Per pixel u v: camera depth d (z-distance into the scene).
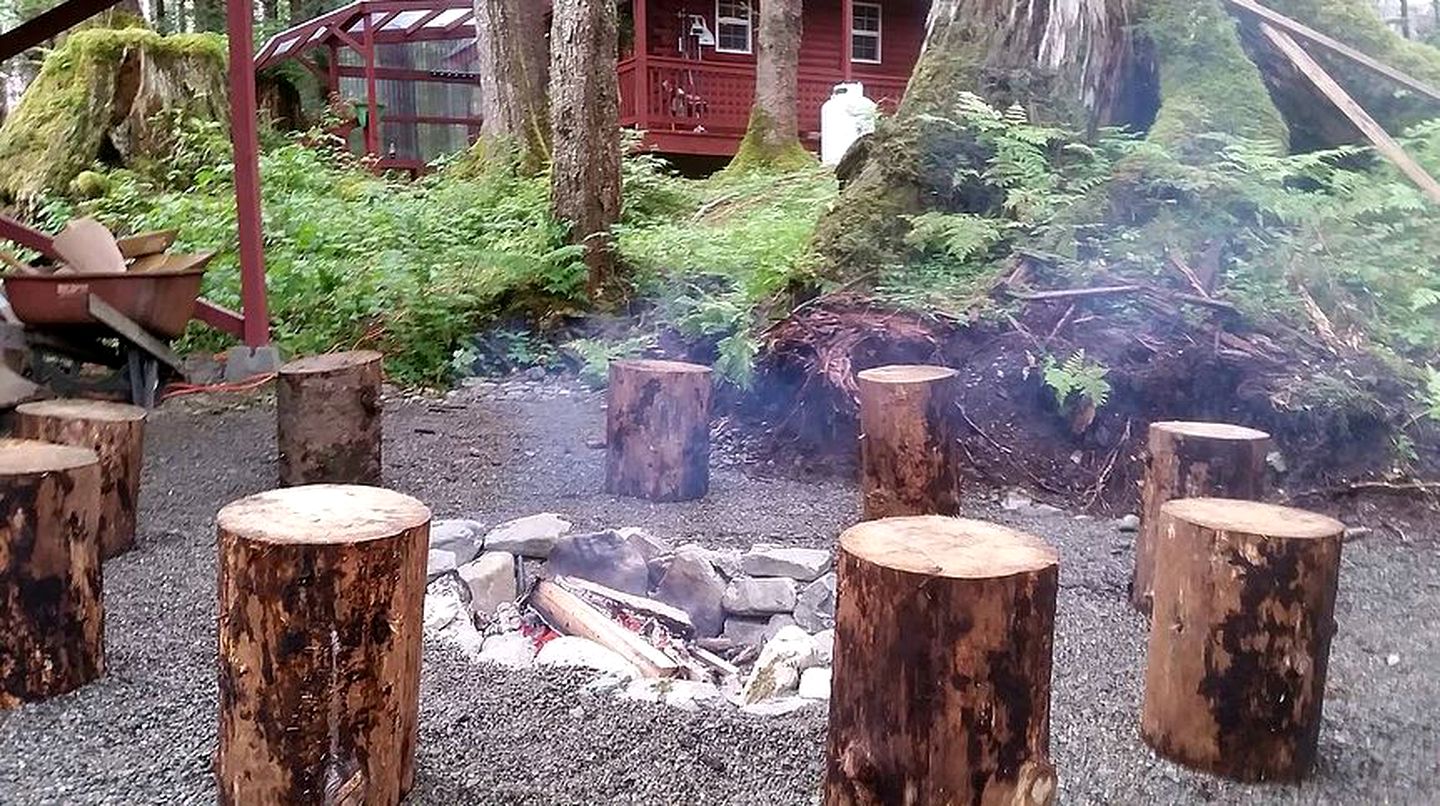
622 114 19.09
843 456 5.98
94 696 3.11
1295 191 6.49
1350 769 2.89
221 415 6.81
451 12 20.28
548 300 8.38
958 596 2.29
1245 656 2.79
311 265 8.59
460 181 11.48
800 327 6.39
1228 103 6.85
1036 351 5.85
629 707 3.07
